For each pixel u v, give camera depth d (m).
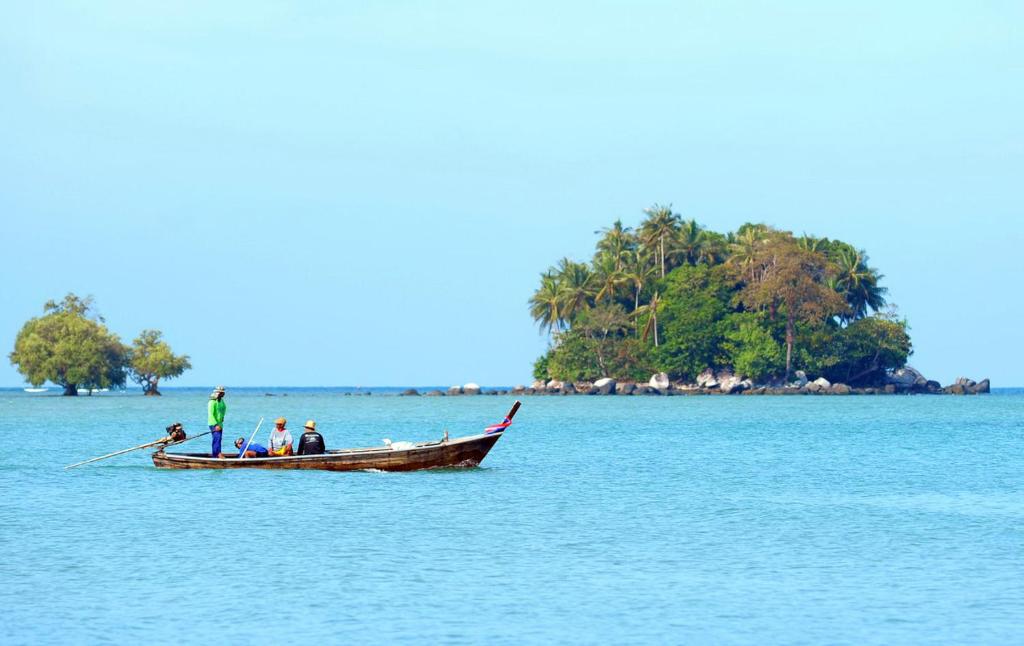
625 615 79.38
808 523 119.31
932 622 77.38
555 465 186.00
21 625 76.19
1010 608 81.12
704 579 90.75
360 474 165.50
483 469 177.00
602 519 121.62
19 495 142.00
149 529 114.19
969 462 193.88
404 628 75.75
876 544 106.56
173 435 174.50
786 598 84.25
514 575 92.06
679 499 139.25
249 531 113.00
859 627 76.19
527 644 72.31
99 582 88.88
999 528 116.12
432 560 98.12
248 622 77.19
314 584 88.44
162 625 76.38
